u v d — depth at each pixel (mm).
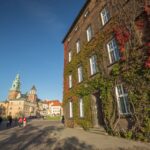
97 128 16406
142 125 10625
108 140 11102
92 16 20641
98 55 17328
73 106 22531
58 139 12469
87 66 19672
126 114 12516
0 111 130375
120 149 8445
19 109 129625
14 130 21609
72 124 22906
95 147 9062
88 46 19984
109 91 14555
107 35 16359
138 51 11617
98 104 17750
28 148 9516
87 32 21531
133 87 11594
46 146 9961
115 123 13469
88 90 18625
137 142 10125
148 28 11320
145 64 10852
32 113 143375
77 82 22125
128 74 12148
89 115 18125
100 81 16109
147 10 11305
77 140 11547
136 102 11188
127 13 13219
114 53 15172
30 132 18359
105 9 17859
